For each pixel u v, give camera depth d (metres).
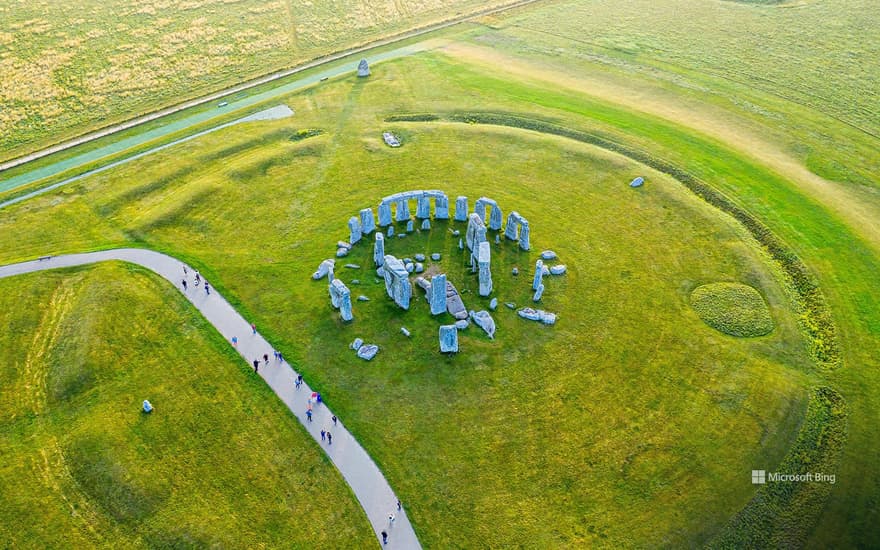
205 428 53.22
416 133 92.94
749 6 144.12
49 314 64.12
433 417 54.00
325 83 109.44
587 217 76.69
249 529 46.44
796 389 56.69
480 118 97.38
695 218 76.31
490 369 58.03
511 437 52.59
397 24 138.75
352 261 70.06
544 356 59.41
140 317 63.09
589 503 48.31
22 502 48.28
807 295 66.81
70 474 49.94
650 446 52.06
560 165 85.81
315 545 45.66
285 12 142.25
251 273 68.81
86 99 107.19
